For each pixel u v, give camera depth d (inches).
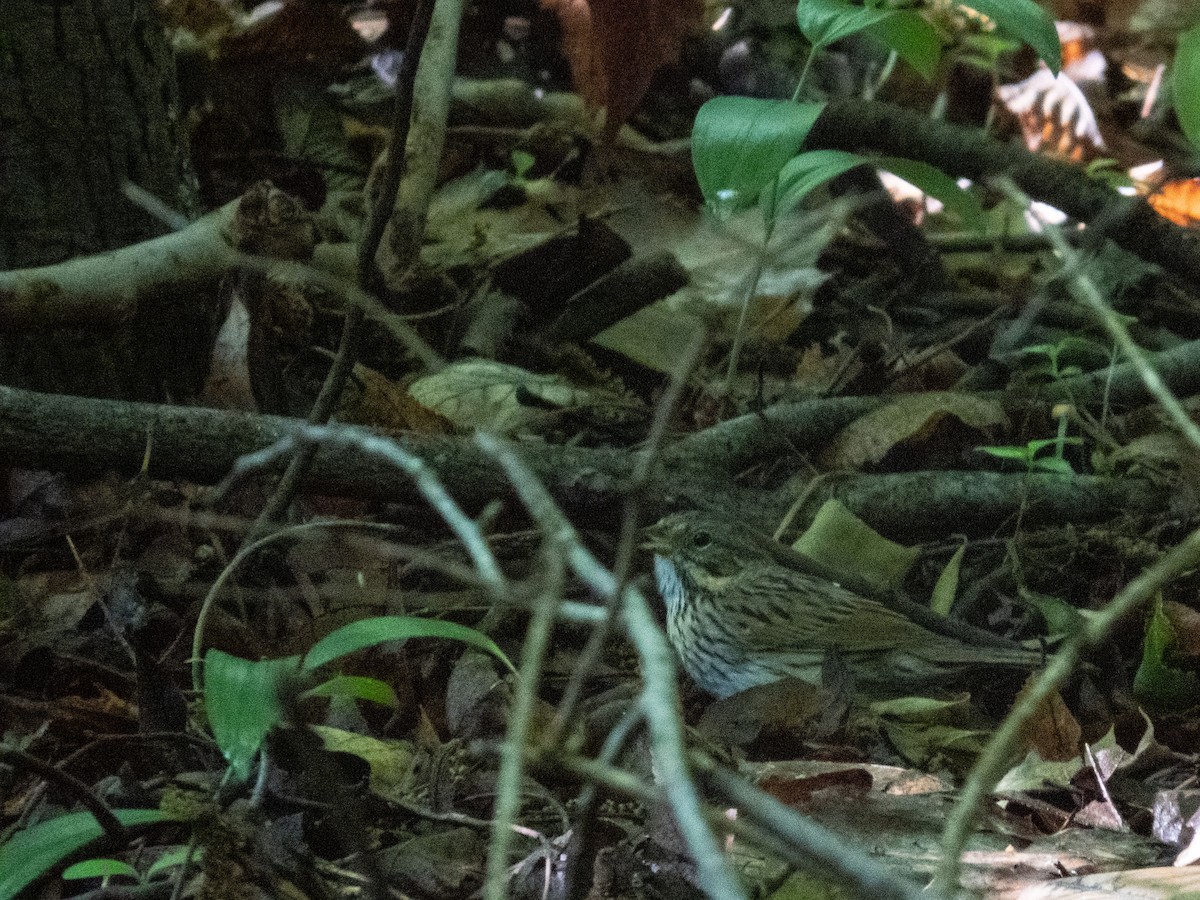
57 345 338.3
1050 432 391.5
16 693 264.1
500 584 125.2
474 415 377.1
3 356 335.9
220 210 337.1
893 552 333.1
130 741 233.6
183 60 484.7
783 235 476.1
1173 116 633.0
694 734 249.3
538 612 117.2
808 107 308.5
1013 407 391.2
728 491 348.2
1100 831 238.7
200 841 181.8
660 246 482.6
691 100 572.1
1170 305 468.1
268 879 181.9
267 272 322.7
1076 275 143.3
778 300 447.8
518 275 435.2
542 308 438.0
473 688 265.4
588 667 118.6
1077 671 302.4
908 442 382.9
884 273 510.0
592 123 522.9
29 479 321.1
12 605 288.7
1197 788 266.1
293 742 185.5
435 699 272.2
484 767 241.9
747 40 565.9
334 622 278.7
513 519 334.0
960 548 343.0
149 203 311.1
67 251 343.3
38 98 338.6
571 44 507.5
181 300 352.8
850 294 485.4
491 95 534.0
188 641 275.6
